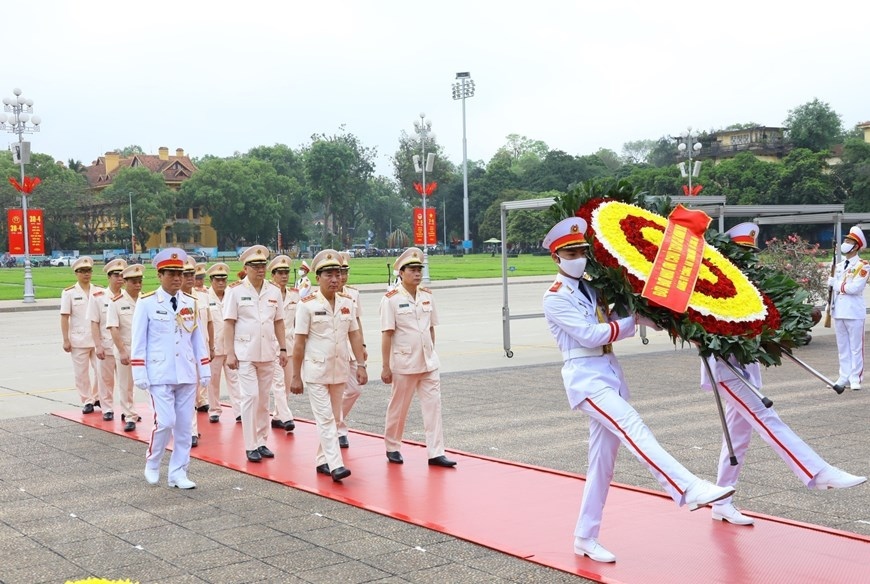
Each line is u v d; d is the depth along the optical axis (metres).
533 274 53.28
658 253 5.91
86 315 11.48
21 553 6.07
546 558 5.69
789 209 16.95
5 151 108.38
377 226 136.00
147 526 6.67
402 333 8.45
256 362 9.05
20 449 9.66
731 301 5.84
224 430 10.71
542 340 19.73
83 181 109.50
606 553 5.59
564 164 107.19
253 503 7.30
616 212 6.14
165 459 9.14
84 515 7.01
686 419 10.12
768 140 93.94
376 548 6.00
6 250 97.31
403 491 7.50
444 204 111.38
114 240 103.00
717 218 16.98
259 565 5.70
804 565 5.43
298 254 108.19
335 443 8.01
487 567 5.57
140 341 7.93
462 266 65.94
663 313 5.74
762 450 8.73
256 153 127.31
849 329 12.27
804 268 18.73
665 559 5.61
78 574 5.62
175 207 103.44
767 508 6.78
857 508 6.74
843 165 71.81
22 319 29.11
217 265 11.46
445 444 9.36
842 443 8.82
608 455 5.77
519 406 11.42
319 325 8.20
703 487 5.20
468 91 64.62
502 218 16.56
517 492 7.38
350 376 9.34
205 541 6.26
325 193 109.56
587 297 5.93
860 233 12.34
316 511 7.00
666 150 119.62
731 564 5.48
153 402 7.98
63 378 15.47
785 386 12.33
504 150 130.75
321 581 5.38
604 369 5.82
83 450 9.60
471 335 21.08
